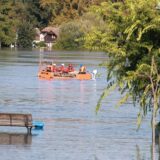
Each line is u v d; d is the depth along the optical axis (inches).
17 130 4069.9
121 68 2755.9
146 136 3978.8
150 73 2652.6
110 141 3806.6
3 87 6953.7
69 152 3486.7
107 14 2738.7
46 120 4537.4
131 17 2650.1
